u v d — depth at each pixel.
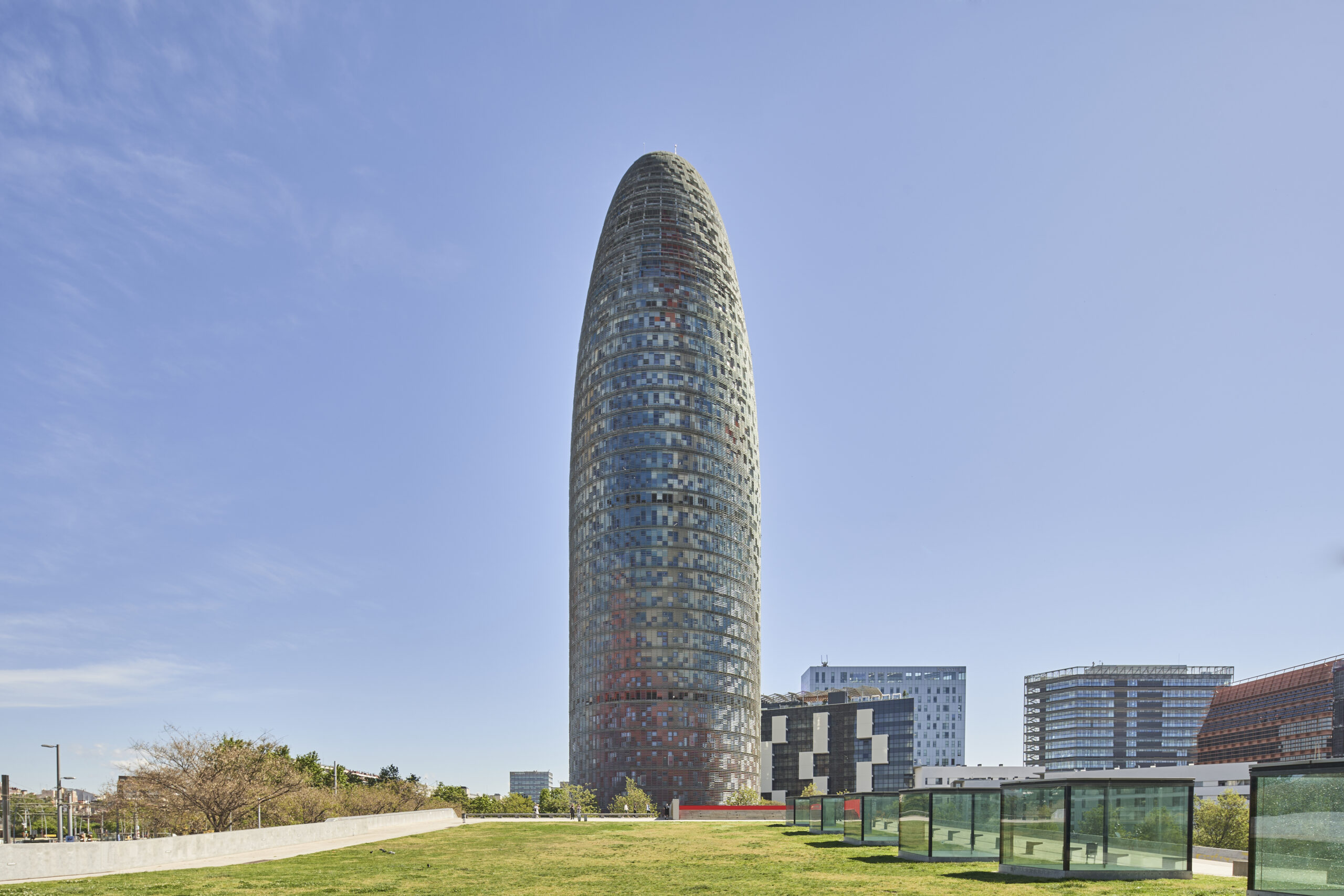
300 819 112.44
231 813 97.19
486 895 38.00
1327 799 27.36
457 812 165.75
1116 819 37.09
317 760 166.50
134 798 94.25
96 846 47.81
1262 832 28.67
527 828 102.25
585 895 37.50
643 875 45.59
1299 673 198.00
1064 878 36.97
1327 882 27.14
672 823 119.00
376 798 145.12
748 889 38.19
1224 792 115.62
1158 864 36.75
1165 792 37.25
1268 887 28.39
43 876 44.56
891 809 58.19
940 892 34.19
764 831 87.06
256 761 104.31
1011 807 40.47
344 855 60.69
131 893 38.09
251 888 40.44
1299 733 192.62
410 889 40.62
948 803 47.50
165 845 53.34
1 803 77.75
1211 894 30.89
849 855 53.59
